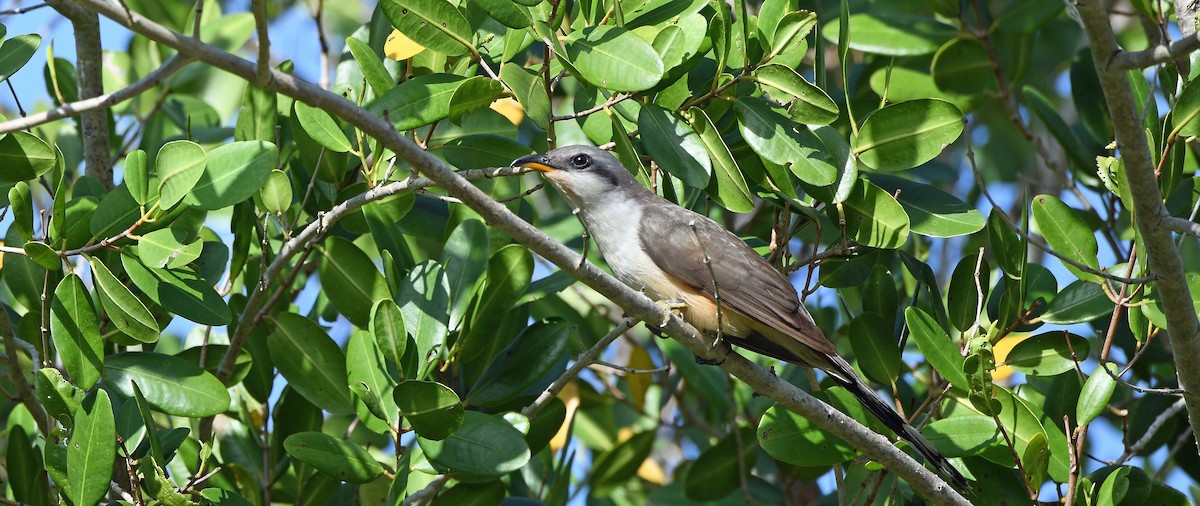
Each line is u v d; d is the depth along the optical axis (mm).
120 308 9367
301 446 10070
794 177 10961
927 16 15305
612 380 16078
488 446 10000
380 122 7773
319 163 10930
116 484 9930
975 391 9773
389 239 11438
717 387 13945
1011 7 13828
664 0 10539
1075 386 11305
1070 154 13078
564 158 11211
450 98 9781
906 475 9906
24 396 10070
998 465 11008
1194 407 9609
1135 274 10633
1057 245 10953
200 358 11523
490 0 9273
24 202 9336
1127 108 8203
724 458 13320
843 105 13305
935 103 10641
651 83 9352
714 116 10984
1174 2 10516
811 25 9773
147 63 14820
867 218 10766
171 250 9336
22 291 10969
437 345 10172
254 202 11898
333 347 10977
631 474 14000
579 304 15664
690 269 10680
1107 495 9906
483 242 10891
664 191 12312
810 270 10734
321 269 11344
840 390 11023
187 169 9289
